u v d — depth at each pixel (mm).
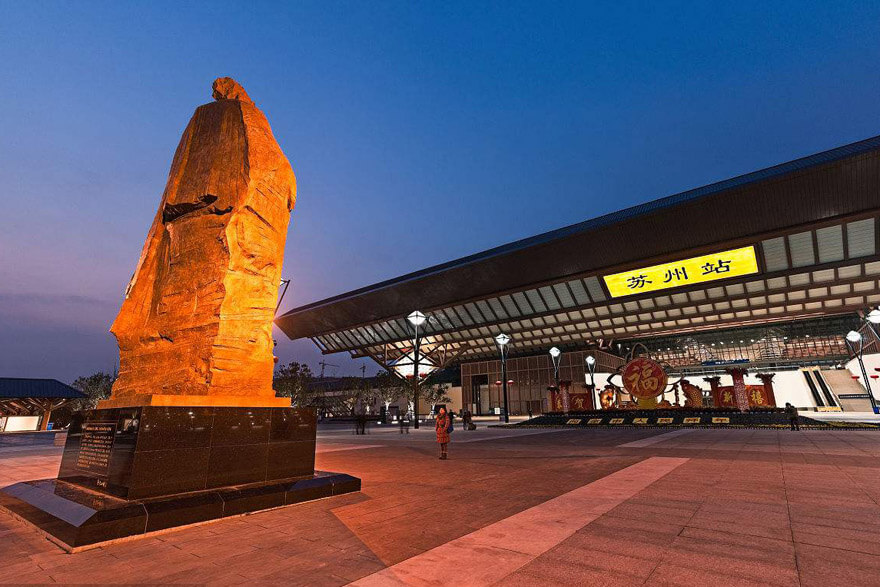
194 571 3988
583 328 67500
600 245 53656
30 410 44562
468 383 81250
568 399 41062
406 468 10938
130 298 7727
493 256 60062
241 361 6820
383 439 23578
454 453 14820
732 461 10953
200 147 7652
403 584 3615
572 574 3760
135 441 5500
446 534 5031
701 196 46062
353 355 87000
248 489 6242
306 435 7445
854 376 55594
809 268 47531
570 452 14383
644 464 10789
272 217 7574
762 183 42844
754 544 4473
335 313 78625
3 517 6074
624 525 5238
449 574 3809
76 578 3848
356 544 4703
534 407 73562
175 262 7355
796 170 41156
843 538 4633
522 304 65000
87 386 46562
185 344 6801
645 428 29156
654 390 35781
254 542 4801
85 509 5055
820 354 69625
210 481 6066
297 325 85750
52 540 4914
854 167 39125
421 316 38188
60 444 22406
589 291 59500
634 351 83125
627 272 55406
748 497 6688
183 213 7434
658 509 6012
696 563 3973
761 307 56781
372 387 71375
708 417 30766
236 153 7383
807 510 5828
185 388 6480
